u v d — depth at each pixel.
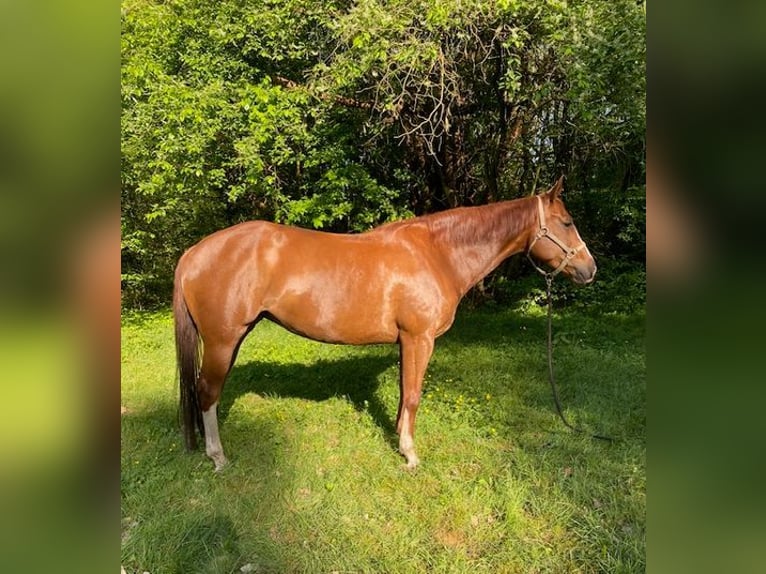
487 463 3.06
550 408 3.88
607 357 5.15
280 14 6.55
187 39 7.31
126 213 8.04
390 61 5.16
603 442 3.32
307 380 4.61
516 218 3.14
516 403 3.98
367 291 2.91
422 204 8.05
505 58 5.76
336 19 5.96
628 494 2.73
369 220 6.61
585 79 5.18
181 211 8.23
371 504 2.69
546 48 5.61
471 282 3.20
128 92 6.50
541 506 2.62
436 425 3.57
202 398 2.99
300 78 7.16
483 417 3.72
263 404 3.99
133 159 6.78
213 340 2.90
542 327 6.66
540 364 5.02
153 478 2.86
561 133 6.89
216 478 2.90
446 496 2.71
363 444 3.30
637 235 7.68
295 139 6.29
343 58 5.52
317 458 3.14
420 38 5.25
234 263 2.84
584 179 7.90
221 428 3.52
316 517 2.57
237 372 4.85
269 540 2.40
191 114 6.09
